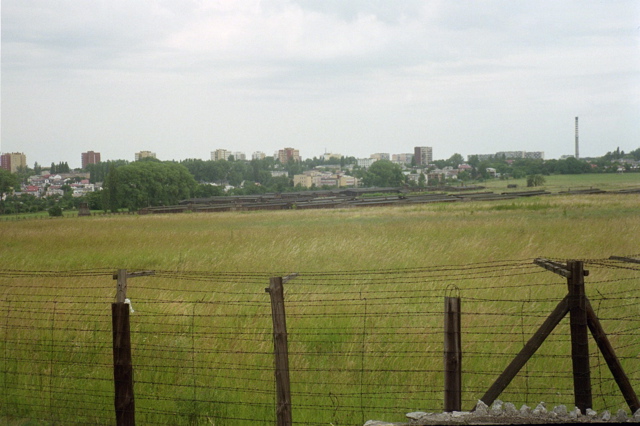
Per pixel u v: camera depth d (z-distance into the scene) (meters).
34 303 13.30
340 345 10.23
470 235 27.39
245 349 10.05
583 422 6.39
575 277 6.75
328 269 19.22
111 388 8.99
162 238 31.03
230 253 24.09
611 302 12.78
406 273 17.81
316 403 8.24
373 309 12.37
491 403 6.95
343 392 8.49
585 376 6.70
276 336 6.86
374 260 20.92
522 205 51.97
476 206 54.78
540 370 9.06
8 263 23.12
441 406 8.05
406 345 10.13
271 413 8.02
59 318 11.94
